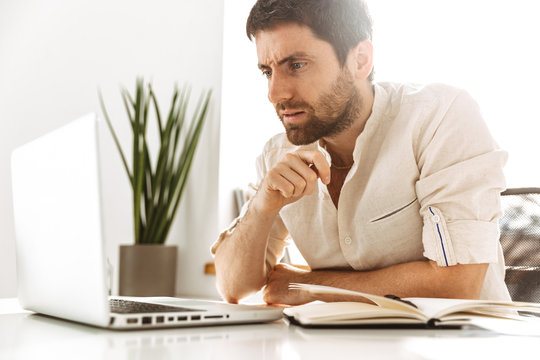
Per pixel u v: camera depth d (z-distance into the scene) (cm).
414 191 131
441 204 121
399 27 257
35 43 406
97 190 70
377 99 134
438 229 118
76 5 379
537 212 156
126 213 326
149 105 327
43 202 86
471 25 241
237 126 300
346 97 130
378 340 68
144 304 95
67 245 78
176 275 291
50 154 82
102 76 355
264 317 85
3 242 405
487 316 87
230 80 299
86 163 71
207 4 308
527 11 229
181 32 318
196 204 300
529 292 152
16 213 99
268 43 126
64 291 80
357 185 138
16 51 421
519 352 61
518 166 226
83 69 368
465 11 243
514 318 87
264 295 143
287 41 124
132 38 342
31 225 91
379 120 134
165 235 290
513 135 229
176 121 296
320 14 123
